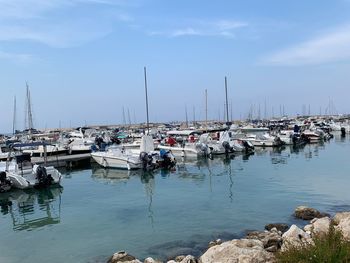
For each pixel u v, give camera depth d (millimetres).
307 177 33094
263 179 33000
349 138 76062
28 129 73250
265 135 62906
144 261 14664
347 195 25828
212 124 103625
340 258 9648
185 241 17703
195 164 44750
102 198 27984
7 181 31609
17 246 18109
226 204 24422
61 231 20188
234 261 12359
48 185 32562
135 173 39375
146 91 48906
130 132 83625
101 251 16875
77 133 76500
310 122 98188
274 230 17906
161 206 24625
